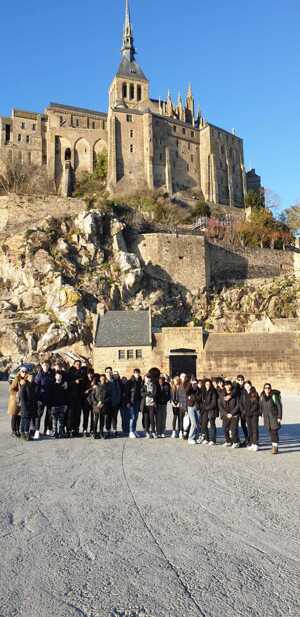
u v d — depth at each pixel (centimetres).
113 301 6247
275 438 1405
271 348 4256
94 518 761
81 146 12112
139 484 993
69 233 6756
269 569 575
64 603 488
